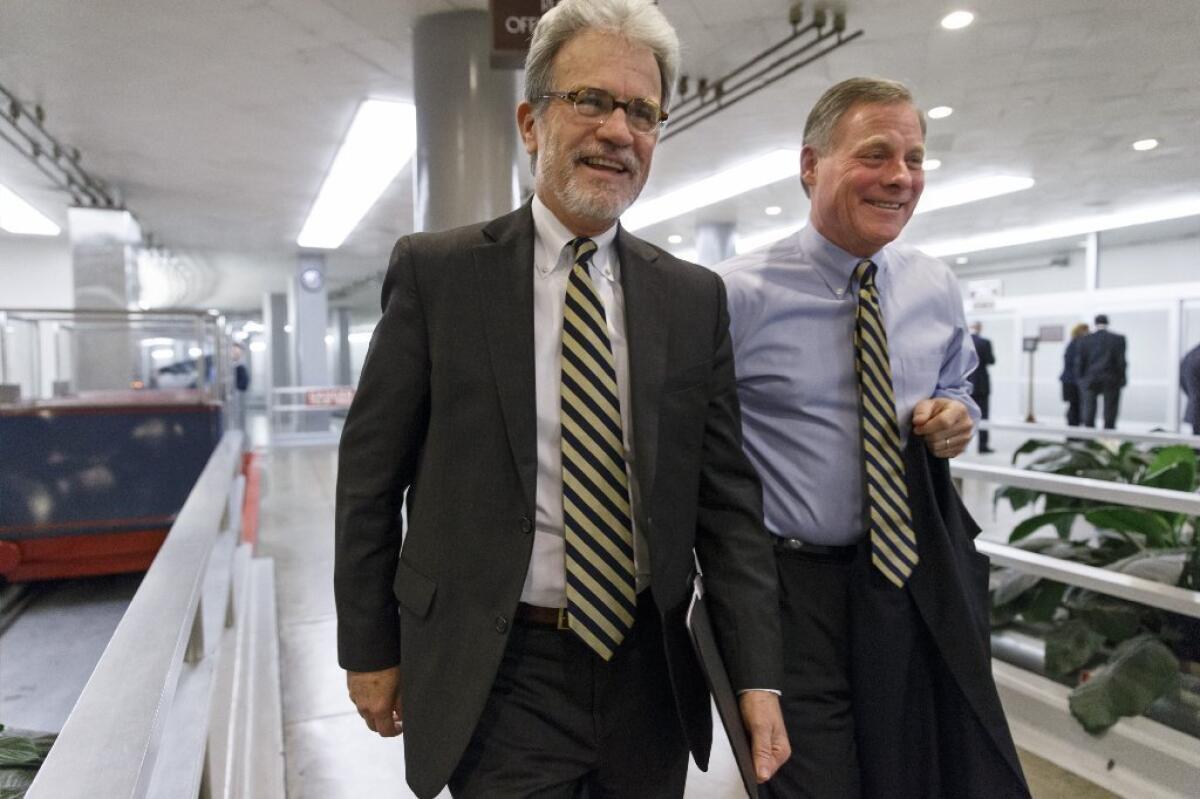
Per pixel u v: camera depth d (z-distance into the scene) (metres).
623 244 1.23
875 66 5.36
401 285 1.16
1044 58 5.23
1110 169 8.31
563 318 1.15
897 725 1.48
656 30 1.13
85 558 5.04
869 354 1.51
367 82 5.54
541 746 1.17
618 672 1.19
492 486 1.11
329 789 2.33
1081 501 3.30
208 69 5.30
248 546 4.36
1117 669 2.25
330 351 24.11
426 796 1.08
